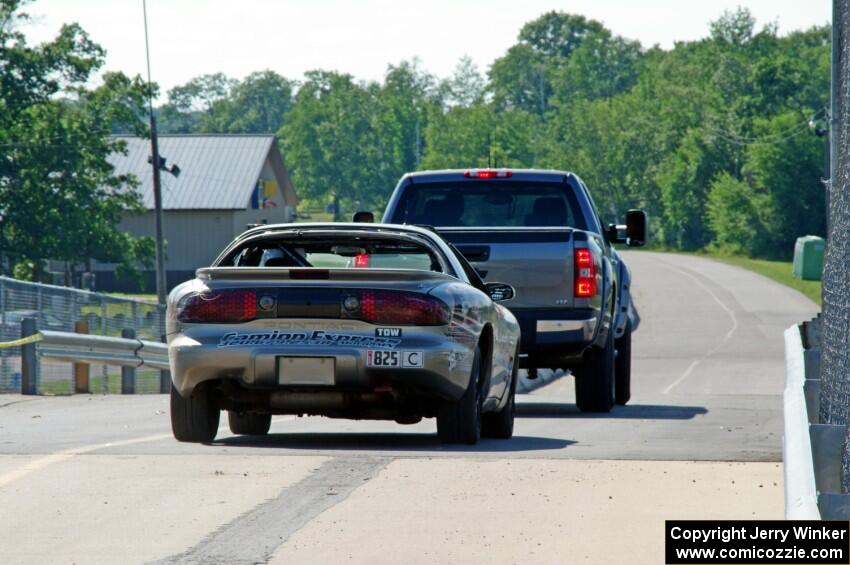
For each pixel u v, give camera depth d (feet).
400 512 78.23
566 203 176.04
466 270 126.93
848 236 75.92
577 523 75.15
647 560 65.98
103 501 81.46
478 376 116.06
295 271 109.19
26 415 159.74
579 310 162.30
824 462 72.59
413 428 143.43
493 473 92.68
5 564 65.21
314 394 109.91
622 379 198.70
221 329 109.91
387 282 109.40
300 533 72.28
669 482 89.35
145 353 260.62
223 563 65.21
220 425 141.69
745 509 79.56
